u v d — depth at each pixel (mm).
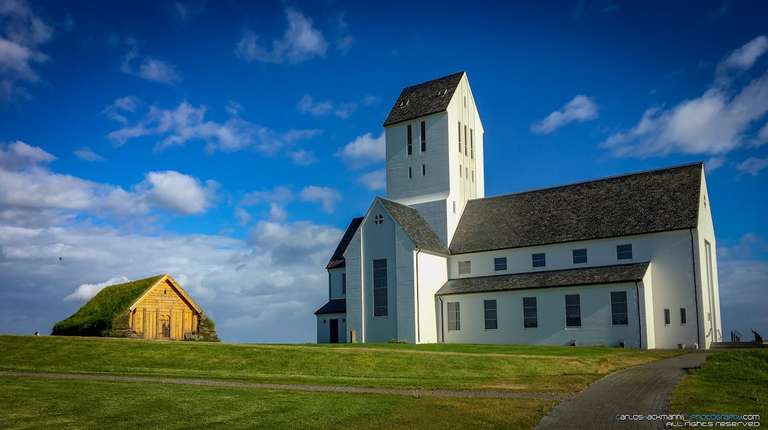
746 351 39656
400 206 69438
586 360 40750
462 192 74000
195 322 54500
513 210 70000
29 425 19969
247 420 21562
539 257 64312
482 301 63781
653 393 27969
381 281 65188
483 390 29094
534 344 60188
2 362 36938
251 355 40094
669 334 56562
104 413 21938
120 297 52062
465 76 77000
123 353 39625
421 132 74062
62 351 39812
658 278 57844
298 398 25734
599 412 23625
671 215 58375
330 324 73438
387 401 25328
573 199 66812
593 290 57688
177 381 30719
